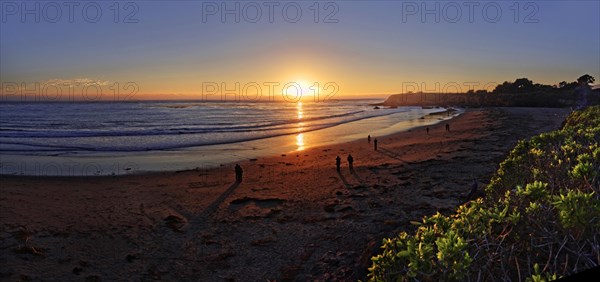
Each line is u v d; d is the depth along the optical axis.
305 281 10.62
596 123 8.77
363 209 16.80
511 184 4.68
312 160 31.19
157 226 15.76
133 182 23.95
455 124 64.06
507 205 2.92
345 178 23.41
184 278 11.52
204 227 15.62
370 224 14.73
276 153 36.00
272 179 23.98
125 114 104.75
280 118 89.75
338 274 10.57
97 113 108.69
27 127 64.12
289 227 15.19
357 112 121.62
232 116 97.75
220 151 37.66
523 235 2.64
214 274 11.70
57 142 44.28
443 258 2.31
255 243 13.77
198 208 18.11
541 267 2.45
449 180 21.33
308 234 14.31
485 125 57.97
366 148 37.44
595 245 2.15
